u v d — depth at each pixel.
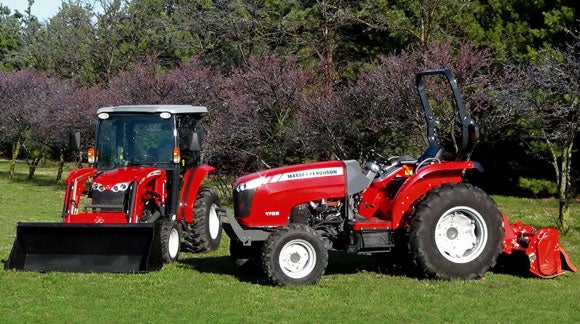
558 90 12.16
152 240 8.87
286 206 8.49
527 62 17.31
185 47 27.22
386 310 7.26
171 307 7.37
